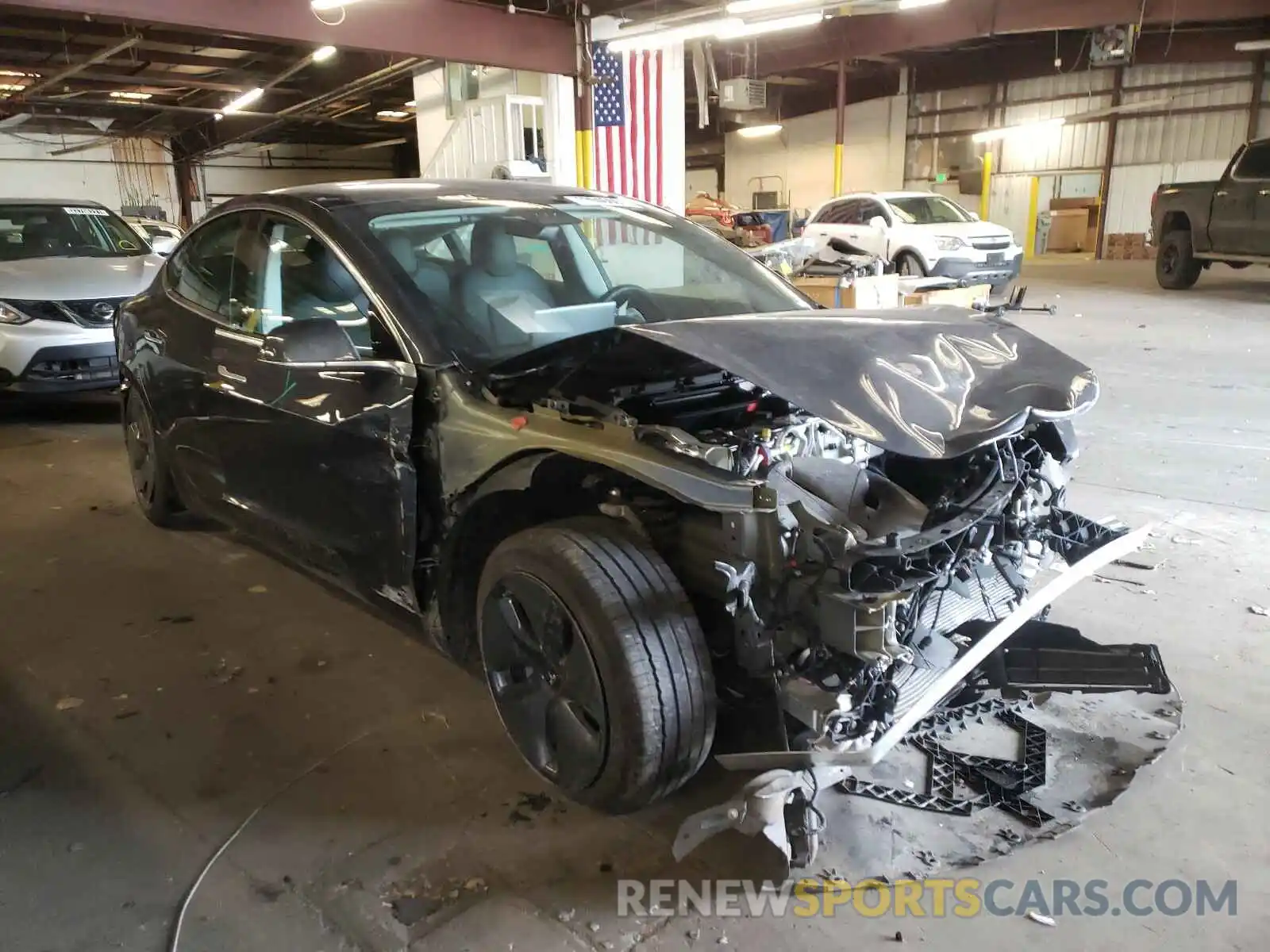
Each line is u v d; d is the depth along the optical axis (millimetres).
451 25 10609
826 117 28547
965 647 2359
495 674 2510
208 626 3549
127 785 2592
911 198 14578
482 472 2436
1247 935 1991
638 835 2340
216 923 2074
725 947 1983
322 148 29188
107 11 8719
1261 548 4090
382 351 2770
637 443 2178
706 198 22359
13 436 6766
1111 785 2480
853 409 2139
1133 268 19719
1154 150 22578
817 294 8289
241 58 16406
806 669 2090
